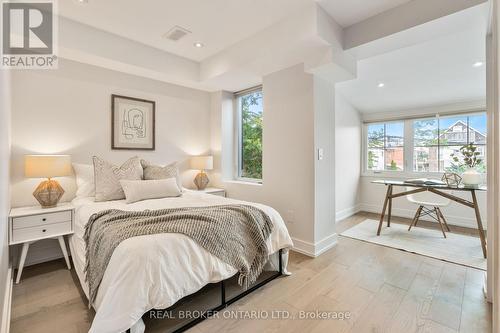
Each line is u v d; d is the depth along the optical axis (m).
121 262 1.32
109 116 3.05
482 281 2.15
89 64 2.87
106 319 1.24
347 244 3.09
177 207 2.18
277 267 2.29
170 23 2.49
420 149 4.36
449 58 2.83
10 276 2.07
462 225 3.81
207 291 2.02
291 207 2.96
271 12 2.30
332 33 2.37
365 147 4.97
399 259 2.62
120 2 2.15
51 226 2.29
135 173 2.83
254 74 3.19
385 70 3.23
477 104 3.73
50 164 2.34
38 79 2.57
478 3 1.80
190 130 3.90
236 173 4.15
